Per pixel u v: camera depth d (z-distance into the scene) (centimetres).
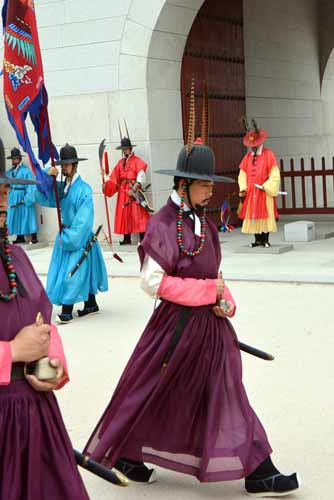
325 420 523
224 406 411
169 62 1460
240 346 445
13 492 285
